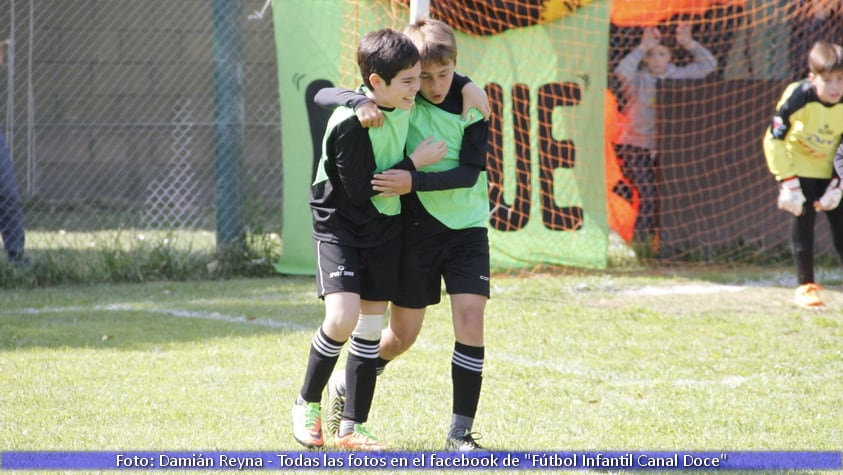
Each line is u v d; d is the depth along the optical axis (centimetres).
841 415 1667
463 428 1448
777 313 2578
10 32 4512
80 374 1922
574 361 2069
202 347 2164
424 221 1433
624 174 3422
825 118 2508
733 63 3628
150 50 4784
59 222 4228
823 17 3453
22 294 2928
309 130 3200
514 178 3212
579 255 3256
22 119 4609
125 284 3127
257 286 3053
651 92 3428
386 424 1602
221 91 3294
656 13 3406
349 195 1377
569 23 3191
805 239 2648
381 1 3097
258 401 1731
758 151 3372
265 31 4803
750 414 1670
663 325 2425
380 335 1477
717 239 3388
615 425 1605
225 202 3294
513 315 2536
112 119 4772
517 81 3191
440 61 1389
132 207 4638
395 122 1385
